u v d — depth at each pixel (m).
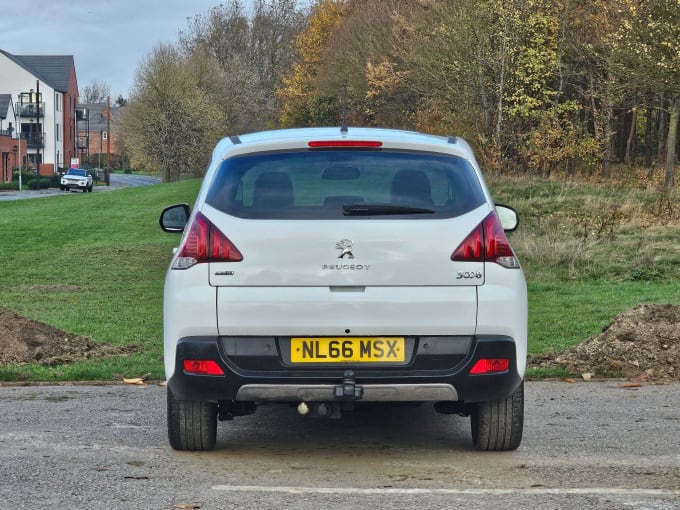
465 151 6.16
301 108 81.81
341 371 5.77
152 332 13.19
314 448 6.63
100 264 24.56
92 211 43.91
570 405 8.23
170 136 98.25
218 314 5.82
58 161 132.25
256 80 102.44
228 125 102.06
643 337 10.35
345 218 5.87
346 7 76.38
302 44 82.88
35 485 5.54
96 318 14.76
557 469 5.96
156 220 38.44
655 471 5.91
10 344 10.99
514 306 5.89
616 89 41.25
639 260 20.23
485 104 43.00
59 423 7.48
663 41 33.88
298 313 5.78
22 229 34.84
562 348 11.39
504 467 6.02
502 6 41.88
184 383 5.88
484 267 5.89
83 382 9.64
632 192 31.72
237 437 7.02
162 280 21.47
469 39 42.66
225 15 105.94
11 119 121.19
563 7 43.50
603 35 41.28
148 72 98.62
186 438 6.37
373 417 7.87
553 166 45.78
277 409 8.23
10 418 7.69
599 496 5.31
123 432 7.13
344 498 5.27
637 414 7.82
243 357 5.82
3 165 105.12
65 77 136.25
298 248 5.82
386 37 58.69
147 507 5.08
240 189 5.97
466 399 5.87
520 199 30.31
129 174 162.12
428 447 6.67
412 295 5.82
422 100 54.38
